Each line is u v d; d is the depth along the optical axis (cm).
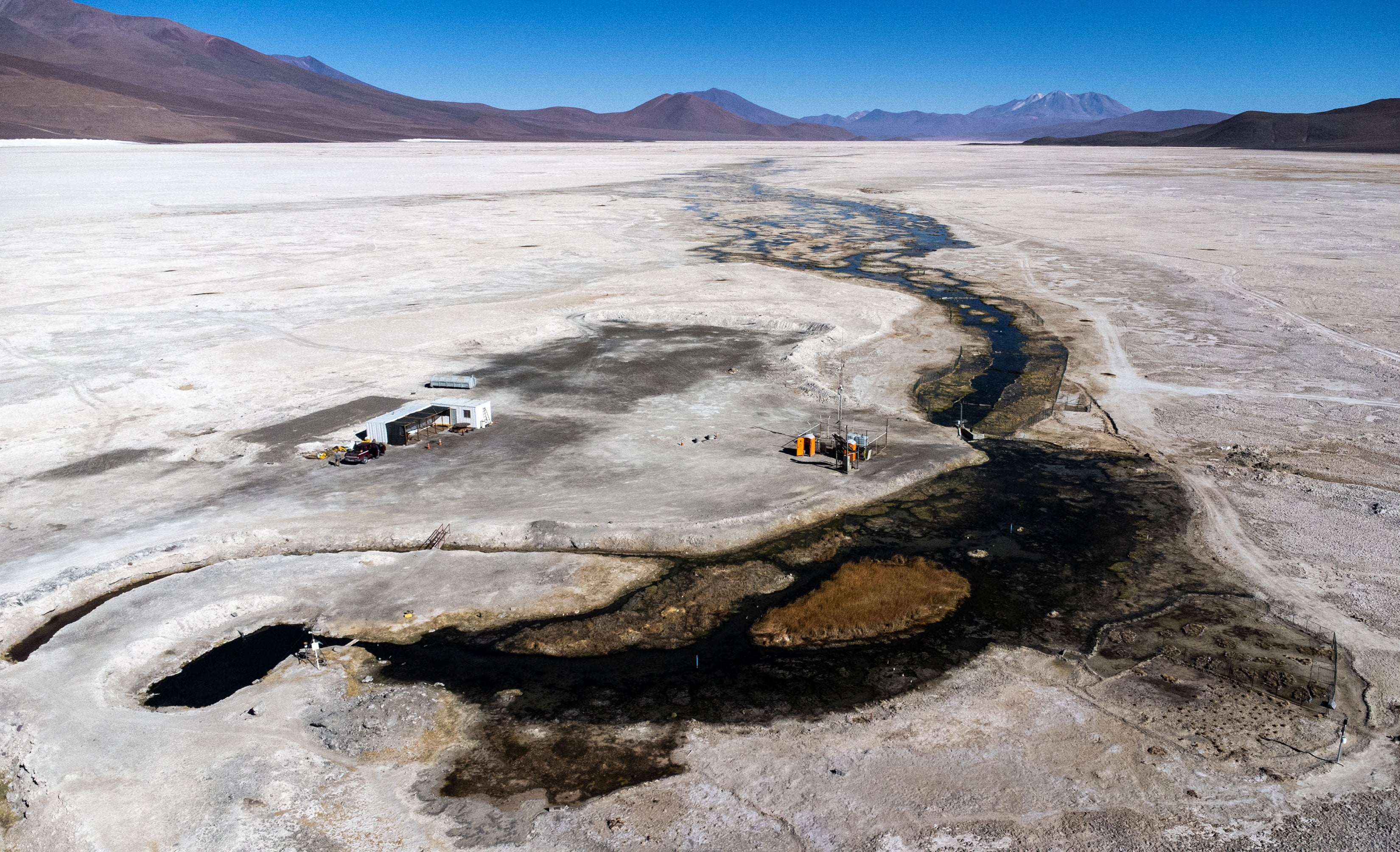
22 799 1633
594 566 2502
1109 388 4106
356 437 3394
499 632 2184
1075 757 1712
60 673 1995
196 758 1722
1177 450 3356
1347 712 1836
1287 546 2584
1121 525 2762
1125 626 2192
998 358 4666
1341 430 3509
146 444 3403
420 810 1591
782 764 1708
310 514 2791
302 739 1788
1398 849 1469
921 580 2412
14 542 2631
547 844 1507
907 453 3300
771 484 3009
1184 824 1536
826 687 1964
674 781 1664
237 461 3244
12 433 3512
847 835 1519
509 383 4181
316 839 1519
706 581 2431
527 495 2922
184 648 2144
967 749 1741
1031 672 2008
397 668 2041
